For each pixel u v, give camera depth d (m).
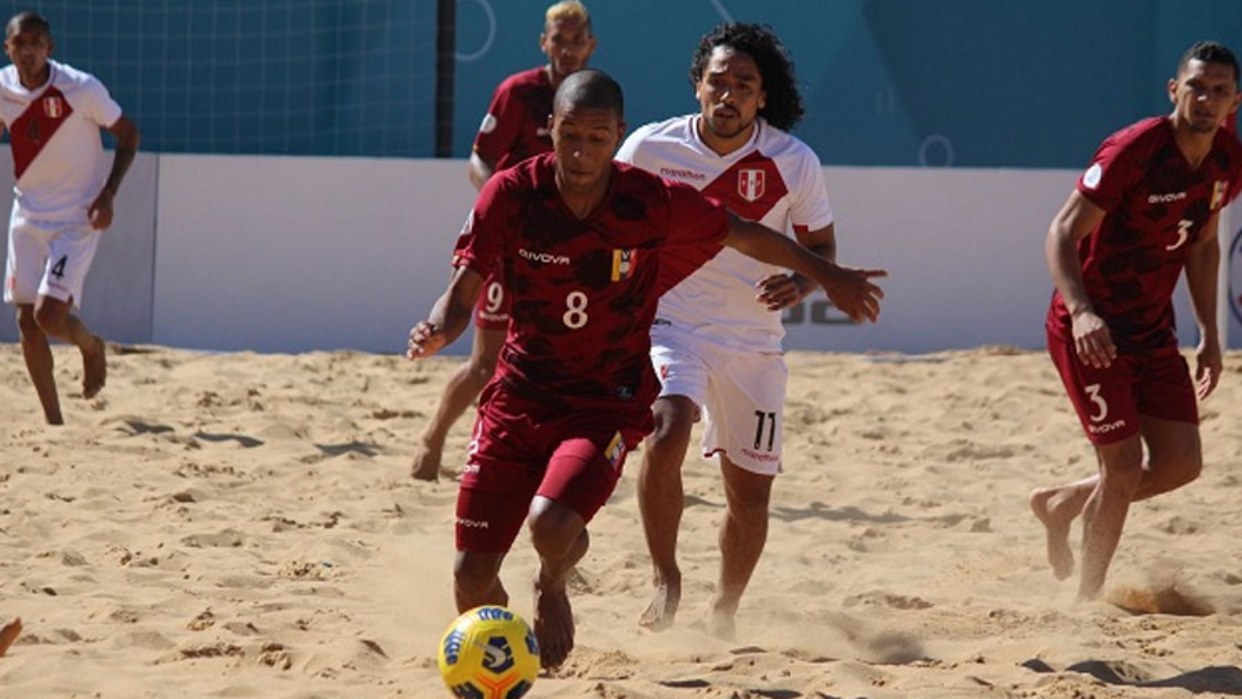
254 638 13.80
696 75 15.02
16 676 12.56
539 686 12.33
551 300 12.12
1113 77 49.69
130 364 32.38
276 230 36.53
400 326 36.69
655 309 12.55
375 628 14.52
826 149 49.47
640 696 11.97
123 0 48.22
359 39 48.16
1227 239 36.19
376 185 36.66
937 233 37.38
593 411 12.25
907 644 14.45
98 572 16.61
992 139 49.72
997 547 19.83
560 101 11.69
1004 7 49.38
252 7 48.44
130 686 12.28
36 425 25.66
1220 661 13.71
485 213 12.09
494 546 12.34
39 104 24.38
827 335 37.16
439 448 22.80
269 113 48.62
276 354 35.44
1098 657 13.51
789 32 49.00
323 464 23.50
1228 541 19.91
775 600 16.52
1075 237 15.34
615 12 48.34
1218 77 15.01
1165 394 16.05
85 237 24.84
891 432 28.08
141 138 48.50
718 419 14.72
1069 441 27.47
